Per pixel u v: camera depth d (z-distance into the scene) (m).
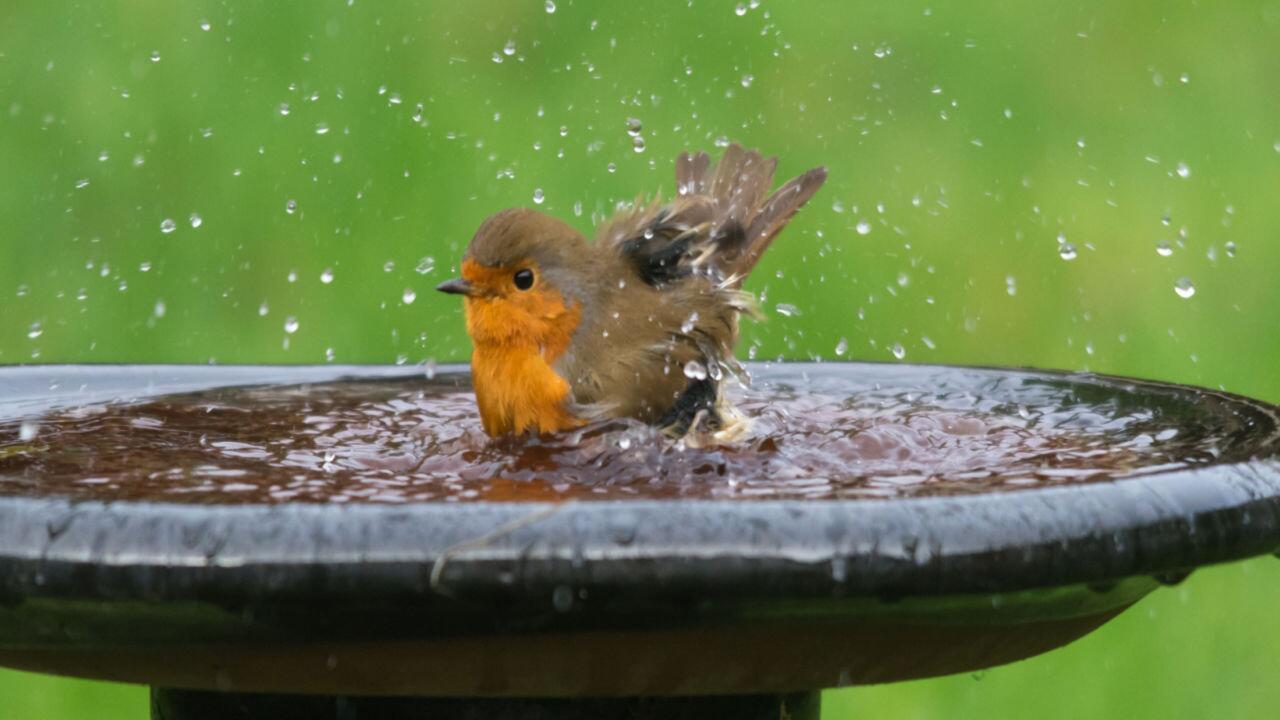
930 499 4.50
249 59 17.55
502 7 18.00
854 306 15.16
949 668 5.13
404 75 17.34
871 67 17.89
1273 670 12.38
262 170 16.42
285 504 4.37
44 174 16.50
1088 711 12.02
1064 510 4.57
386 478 6.14
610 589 4.20
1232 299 15.95
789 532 4.26
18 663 5.13
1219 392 7.67
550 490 5.79
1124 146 17.39
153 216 16.08
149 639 4.55
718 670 4.73
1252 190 17.03
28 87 17.28
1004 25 18.66
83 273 15.78
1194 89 17.95
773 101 17.25
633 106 16.89
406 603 4.23
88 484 5.50
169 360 15.24
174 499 4.85
